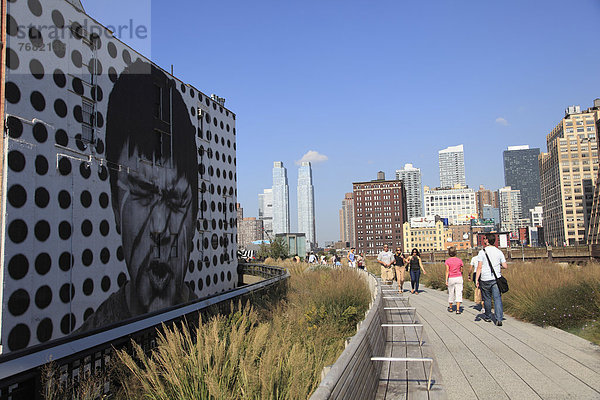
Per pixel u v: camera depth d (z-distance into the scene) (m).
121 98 13.30
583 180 184.62
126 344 6.03
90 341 5.34
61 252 10.45
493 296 9.98
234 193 23.77
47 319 9.90
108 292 12.09
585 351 7.18
